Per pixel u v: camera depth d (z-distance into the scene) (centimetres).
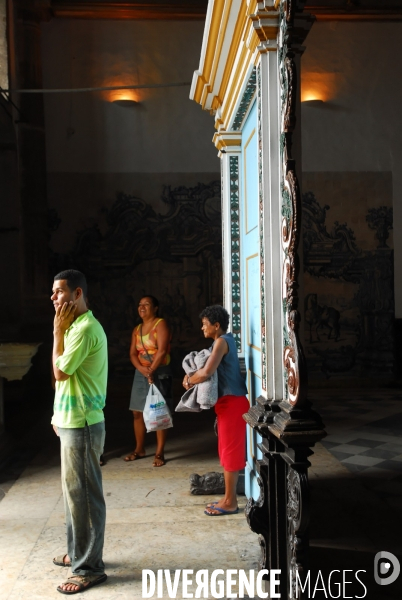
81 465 312
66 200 1055
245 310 469
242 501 455
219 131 501
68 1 1038
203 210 1084
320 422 253
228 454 423
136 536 386
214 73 449
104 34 1064
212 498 467
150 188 1075
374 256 1105
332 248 1100
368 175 1105
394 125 1109
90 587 313
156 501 461
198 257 1084
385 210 1106
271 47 292
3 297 805
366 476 524
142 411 589
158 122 1076
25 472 556
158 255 1077
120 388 1052
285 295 274
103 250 1063
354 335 1104
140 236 1072
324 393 1032
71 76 1055
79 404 312
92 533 315
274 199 295
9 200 804
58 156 1052
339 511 434
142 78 1071
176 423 784
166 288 1078
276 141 294
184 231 1080
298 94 296
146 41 1072
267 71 294
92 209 1062
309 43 1098
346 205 1102
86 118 1060
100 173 1064
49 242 1051
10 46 873
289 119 258
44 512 441
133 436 705
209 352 426
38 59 1020
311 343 1099
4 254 805
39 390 951
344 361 1101
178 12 1062
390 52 1106
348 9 1083
